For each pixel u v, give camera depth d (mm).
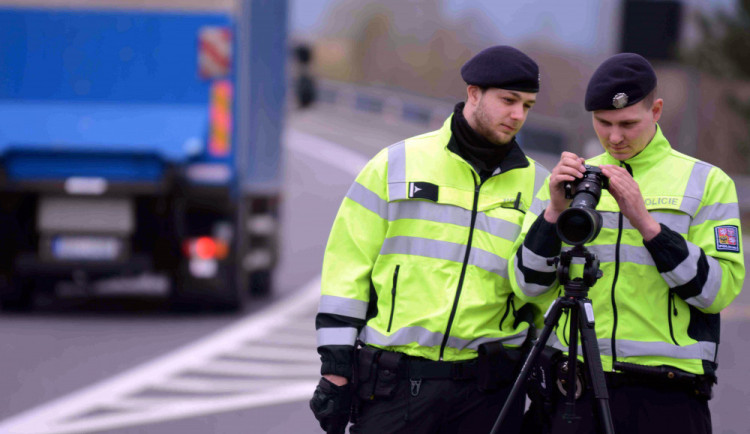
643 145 11602
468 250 11836
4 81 32969
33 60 32969
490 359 11695
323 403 11875
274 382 24078
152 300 37906
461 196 11906
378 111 134750
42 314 34500
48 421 20484
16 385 23781
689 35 72188
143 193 32219
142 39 32844
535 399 11891
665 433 11414
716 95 107062
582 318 10812
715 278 11078
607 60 11477
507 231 11867
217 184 32406
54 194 32500
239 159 32594
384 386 11797
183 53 32750
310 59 40781
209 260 32906
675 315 11398
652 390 11406
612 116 11406
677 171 11609
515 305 11977
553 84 158625
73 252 32625
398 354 11812
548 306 11938
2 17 33094
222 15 32562
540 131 81188
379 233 12094
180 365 25984
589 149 56000
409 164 12039
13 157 32250
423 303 11828
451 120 12039
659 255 11008
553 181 11039
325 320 11977
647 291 11383
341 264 12102
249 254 35344
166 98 32781
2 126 32438
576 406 11531
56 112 32781
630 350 11375
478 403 11805
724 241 11352
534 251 11250
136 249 32812
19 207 32625
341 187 82875
